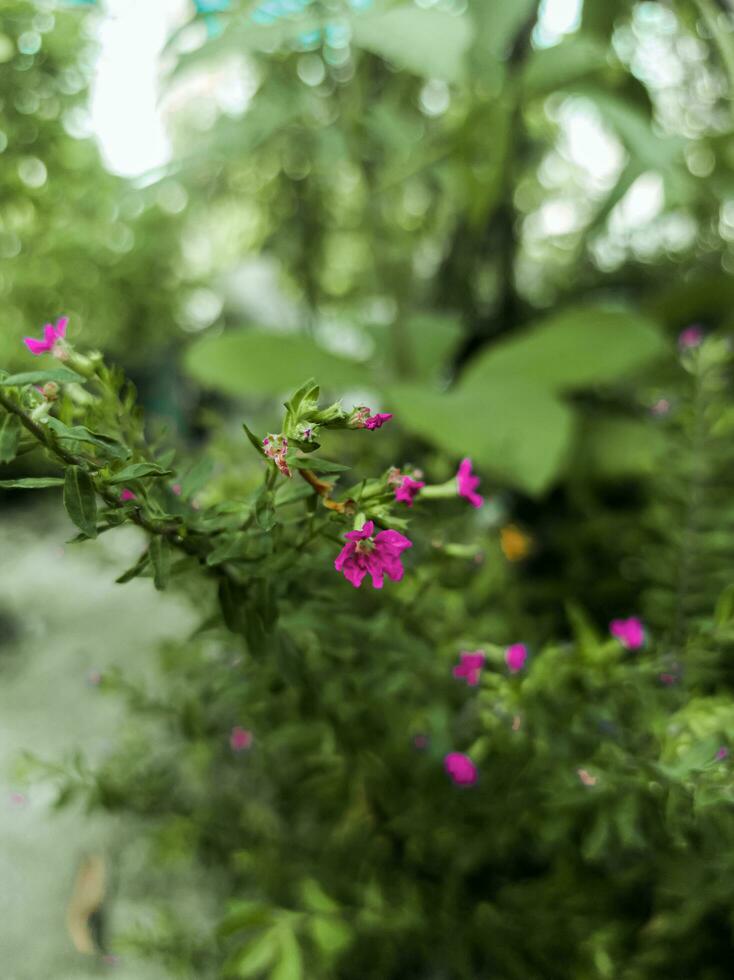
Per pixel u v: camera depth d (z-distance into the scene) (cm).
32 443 17
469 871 28
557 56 41
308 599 20
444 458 35
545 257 71
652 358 46
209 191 62
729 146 53
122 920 30
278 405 64
